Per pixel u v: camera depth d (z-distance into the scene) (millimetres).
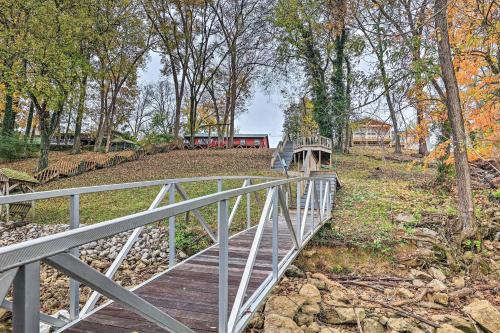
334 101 10375
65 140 33156
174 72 25016
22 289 1081
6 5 13438
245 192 2797
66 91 15148
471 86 8117
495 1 6730
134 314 2877
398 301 5262
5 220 9586
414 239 7078
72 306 3246
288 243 5543
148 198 11375
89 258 7266
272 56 20828
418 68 6949
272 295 5293
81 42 16859
